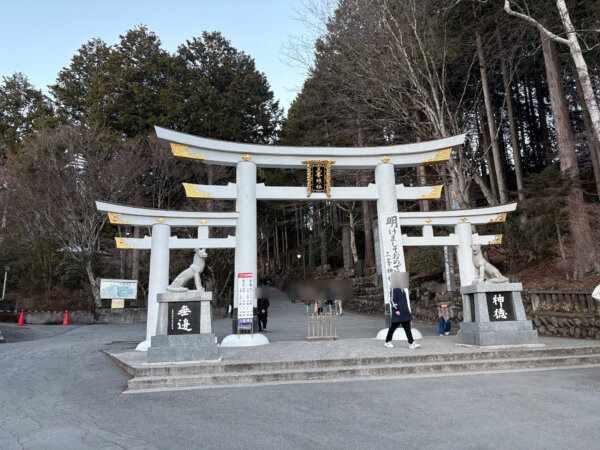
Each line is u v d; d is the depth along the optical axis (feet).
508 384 20.02
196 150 36.96
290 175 95.25
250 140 91.30
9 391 22.68
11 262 103.91
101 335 53.42
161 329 26.00
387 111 62.03
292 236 189.57
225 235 86.58
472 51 66.74
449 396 18.07
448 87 67.26
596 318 31.68
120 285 73.31
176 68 88.79
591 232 41.16
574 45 42.65
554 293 37.32
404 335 34.83
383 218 38.83
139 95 84.69
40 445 13.67
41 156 75.56
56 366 30.25
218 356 25.99
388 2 57.41
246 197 37.65
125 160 75.10
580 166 60.49
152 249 35.60
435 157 40.40
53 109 107.45
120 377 25.22
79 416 17.35
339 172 81.76
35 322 75.77
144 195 87.35
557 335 35.35
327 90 69.56
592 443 12.06
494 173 86.17
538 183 45.34
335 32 59.57
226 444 13.08
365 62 59.11
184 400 19.10
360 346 30.68
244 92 89.25
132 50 94.63
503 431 13.33
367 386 20.66
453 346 29.37
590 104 42.32
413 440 12.76
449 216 40.14
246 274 35.45
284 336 43.09
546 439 12.49
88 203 77.30
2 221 105.70
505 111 86.07
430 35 58.44
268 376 22.86
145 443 13.47
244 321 34.14
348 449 12.22
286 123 99.25
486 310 29.45
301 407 17.15
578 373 22.18
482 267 31.48
